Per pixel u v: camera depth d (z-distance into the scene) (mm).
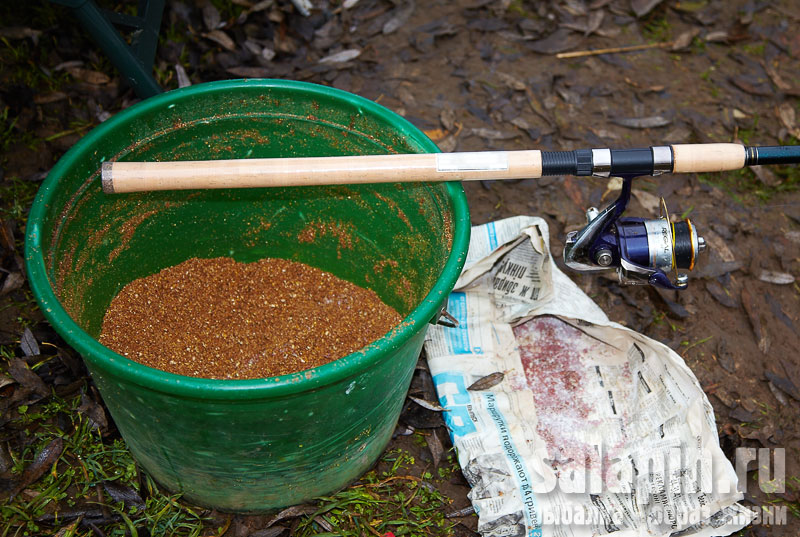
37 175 2402
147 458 1652
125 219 1861
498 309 2131
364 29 2992
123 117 1693
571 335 2107
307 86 1796
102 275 1864
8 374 1914
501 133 2680
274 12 2924
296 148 1928
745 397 2068
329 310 2088
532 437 1881
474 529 1777
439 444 1921
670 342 2180
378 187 1894
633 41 3047
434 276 1775
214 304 2059
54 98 2590
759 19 3133
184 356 1916
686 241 1672
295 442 1504
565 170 1615
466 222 1593
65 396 1926
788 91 2873
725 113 2807
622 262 1680
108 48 2143
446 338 2076
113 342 1880
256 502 1718
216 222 2088
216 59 2770
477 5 3100
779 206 2527
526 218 2152
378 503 1809
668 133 2727
